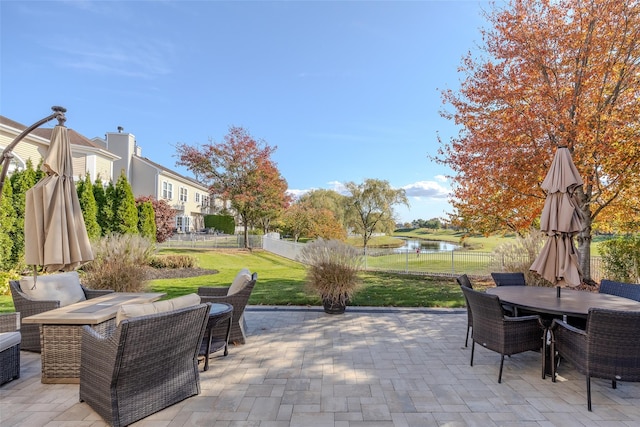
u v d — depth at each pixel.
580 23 7.88
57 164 3.51
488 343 3.63
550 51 8.09
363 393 3.19
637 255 8.41
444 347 4.52
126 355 2.51
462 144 9.22
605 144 7.31
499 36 8.58
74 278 4.93
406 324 5.60
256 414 2.79
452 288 8.88
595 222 9.56
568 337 3.23
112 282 6.48
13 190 9.72
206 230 33.19
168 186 28.08
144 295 4.61
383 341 4.74
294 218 25.33
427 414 2.81
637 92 7.60
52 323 3.33
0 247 9.10
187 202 31.92
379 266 13.54
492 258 9.49
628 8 7.46
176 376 2.98
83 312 3.59
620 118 7.41
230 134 19.73
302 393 3.18
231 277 10.41
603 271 9.36
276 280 9.82
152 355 2.69
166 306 2.86
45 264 3.33
